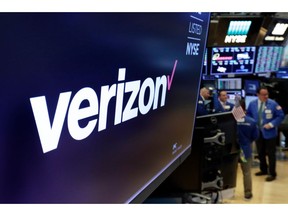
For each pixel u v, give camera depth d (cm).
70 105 59
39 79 51
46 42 52
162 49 105
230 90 653
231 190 295
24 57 47
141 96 92
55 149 56
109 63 72
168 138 124
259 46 584
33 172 51
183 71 135
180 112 138
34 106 50
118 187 81
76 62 60
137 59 87
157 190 167
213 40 561
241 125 429
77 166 63
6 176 45
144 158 99
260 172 559
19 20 46
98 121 69
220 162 192
